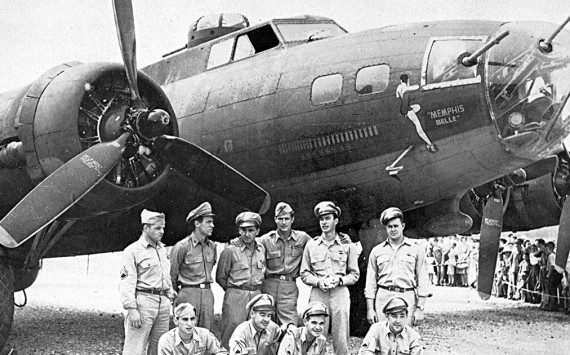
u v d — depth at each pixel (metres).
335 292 7.67
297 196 10.01
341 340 7.62
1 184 9.33
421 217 11.12
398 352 6.32
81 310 15.54
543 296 16.11
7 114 8.94
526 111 8.76
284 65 10.00
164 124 8.44
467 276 23.77
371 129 9.09
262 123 9.85
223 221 10.88
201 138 10.46
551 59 8.61
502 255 20.17
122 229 11.05
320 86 9.47
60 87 8.41
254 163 10.04
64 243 11.30
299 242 8.20
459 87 8.67
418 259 7.70
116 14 8.09
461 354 9.71
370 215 9.97
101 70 8.53
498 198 12.66
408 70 8.98
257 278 7.99
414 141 8.95
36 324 12.77
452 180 9.27
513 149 8.83
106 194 8.43
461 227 10.96
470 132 8.70
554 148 9.20
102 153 8.18
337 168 9.46
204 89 10.73
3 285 8.81
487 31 9.01
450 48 8.95
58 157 8.30
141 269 7.13
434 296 20.06
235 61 10.88
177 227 11.13
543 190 14.83
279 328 6.55
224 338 7.96
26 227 7.99
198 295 7.80
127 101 8.70
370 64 9.27
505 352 9.93
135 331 7.05
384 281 7.67
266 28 10.77
